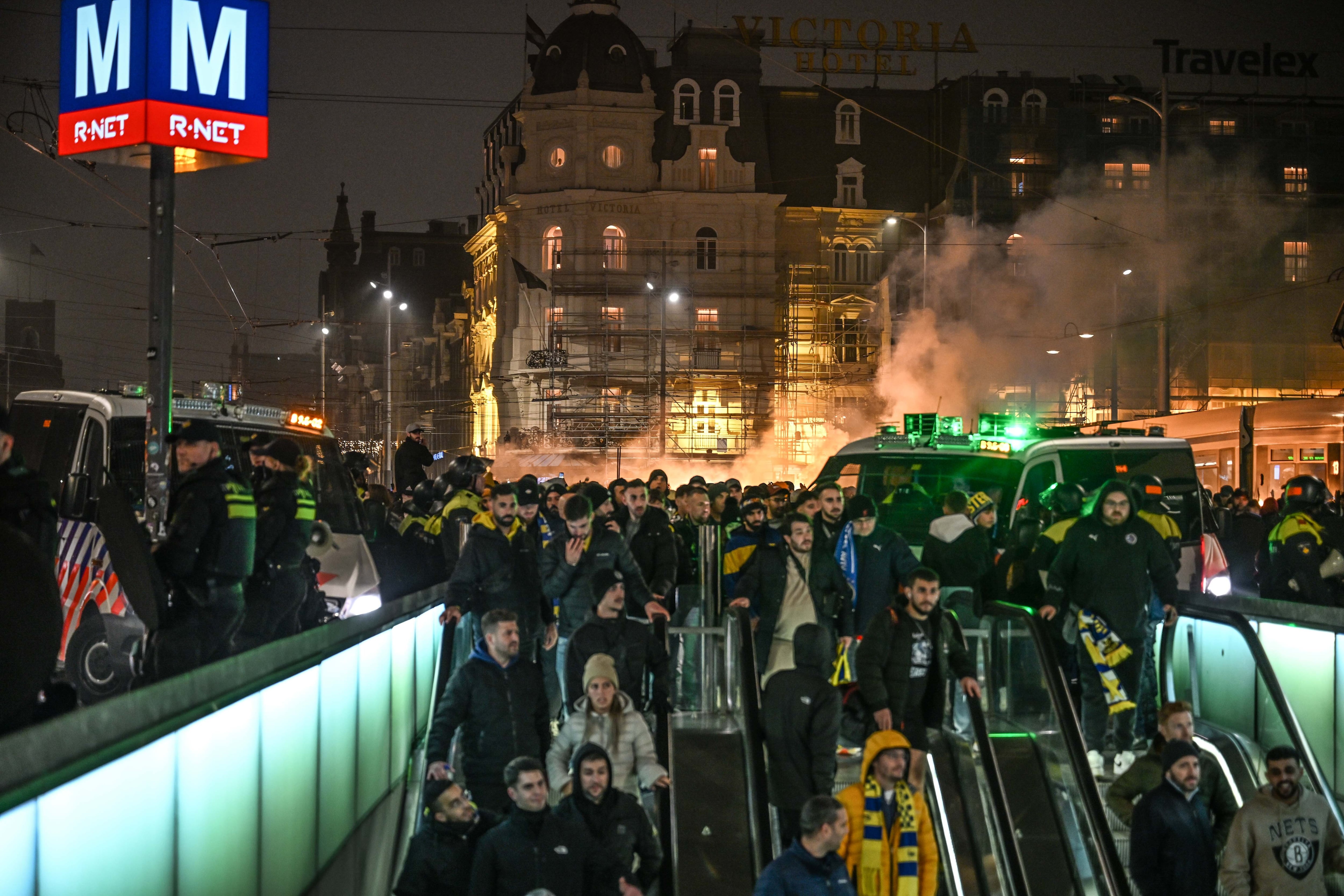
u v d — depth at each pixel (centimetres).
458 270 11050
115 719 416
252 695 575
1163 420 3656
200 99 1063
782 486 1656
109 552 725
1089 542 1016
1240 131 7500
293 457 895
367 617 829
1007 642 1099
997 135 7056
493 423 7238
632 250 6606
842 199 7106
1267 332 7325
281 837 620
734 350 6638
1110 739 1018
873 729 923
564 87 6675
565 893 736
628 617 1085
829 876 720
